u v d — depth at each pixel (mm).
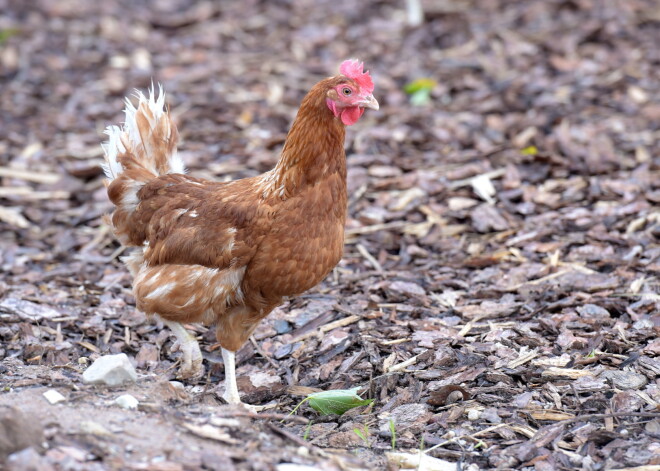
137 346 7016
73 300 7750
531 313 7145
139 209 6176
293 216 5617
